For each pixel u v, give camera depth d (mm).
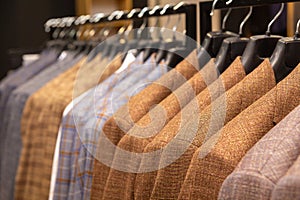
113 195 885
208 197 645
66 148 1146
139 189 780
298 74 697
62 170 1150
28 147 1356
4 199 1555
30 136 1358
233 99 745
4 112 1684
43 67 1732
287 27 1117
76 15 2689
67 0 2871
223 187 592
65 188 1149
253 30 1203
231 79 812
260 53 847
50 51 1838
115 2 2098
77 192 1072
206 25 1141
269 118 674
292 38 804
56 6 2873
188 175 681
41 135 1289
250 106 701
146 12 1283
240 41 902
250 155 595
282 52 790
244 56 846
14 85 1665
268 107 681
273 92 695
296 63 791
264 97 699
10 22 2904
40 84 1506
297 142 590
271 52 852
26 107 1395
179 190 726
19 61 2111
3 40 2924
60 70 1552
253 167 576
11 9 2896
